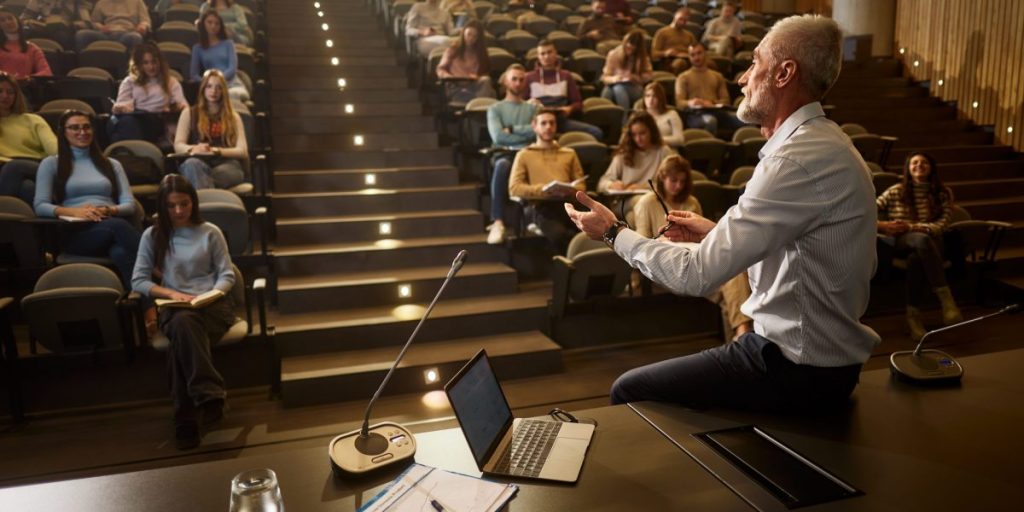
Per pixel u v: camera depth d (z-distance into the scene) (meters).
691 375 1.84
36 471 2.91
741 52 8.51
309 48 8.08
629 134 4.90
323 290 4.26
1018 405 1.82
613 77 6.63
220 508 1.41
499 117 5.46
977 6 7.83
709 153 5.77
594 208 1.78
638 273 4.41
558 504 1.41
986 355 2.19
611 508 1.40
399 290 4.41
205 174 4.75
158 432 3.28
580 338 4.34
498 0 9.84
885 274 4.91
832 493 1.42
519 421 1.79
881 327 4.71
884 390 1.94
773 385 1.74
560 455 1.59
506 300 4.45
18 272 3.95
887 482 1.47
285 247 4.81
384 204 5.36
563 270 4.06
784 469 1.53
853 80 8.55
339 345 3.96
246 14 7.86
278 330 3.86
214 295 3.36
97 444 3.15
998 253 5.69
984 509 1.37
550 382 3.82
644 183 4.84
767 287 1.76
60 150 4.11
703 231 1.92
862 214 1.60
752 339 1.79
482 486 1.45
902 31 8.98
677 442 1.66
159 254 3.52
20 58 5.86
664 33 8.01
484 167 5.78
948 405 1.84
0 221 3.84
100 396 3.56
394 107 6.81
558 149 4.93
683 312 4.53
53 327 3.29
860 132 6.78
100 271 3.56
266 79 6.93
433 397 3.63
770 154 1.67
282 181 5.43
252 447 3.11
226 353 3.71
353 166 5.87
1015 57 7.39
